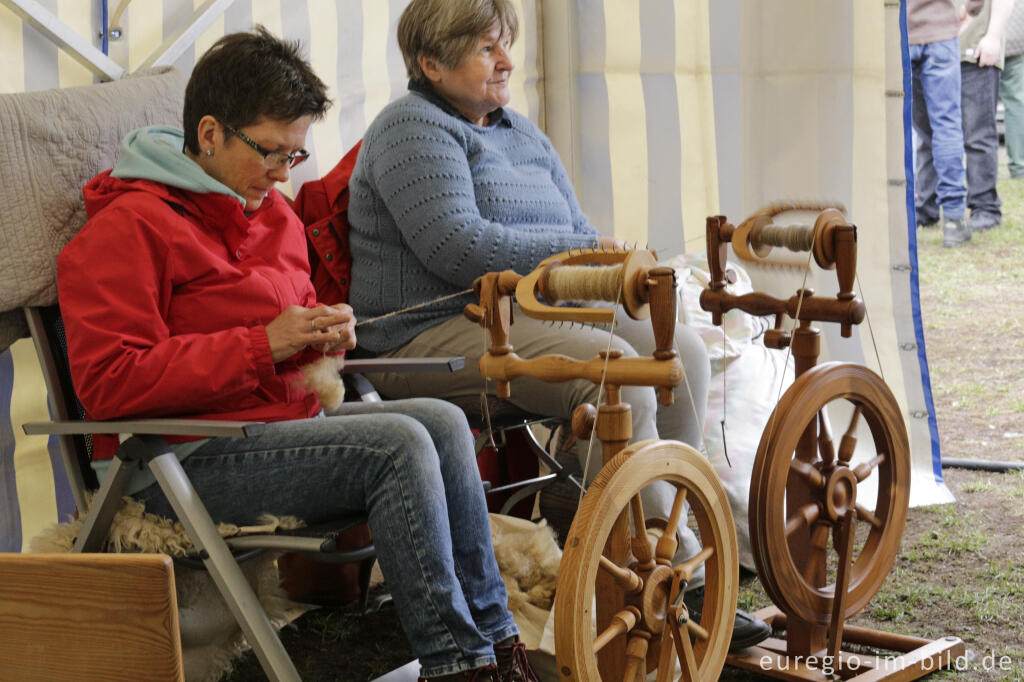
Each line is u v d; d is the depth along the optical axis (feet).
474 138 10.25
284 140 7.58
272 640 7.01
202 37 10.71
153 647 4.66
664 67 14.33
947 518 11.75
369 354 10.25
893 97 12.41
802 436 8.04
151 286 7.27
